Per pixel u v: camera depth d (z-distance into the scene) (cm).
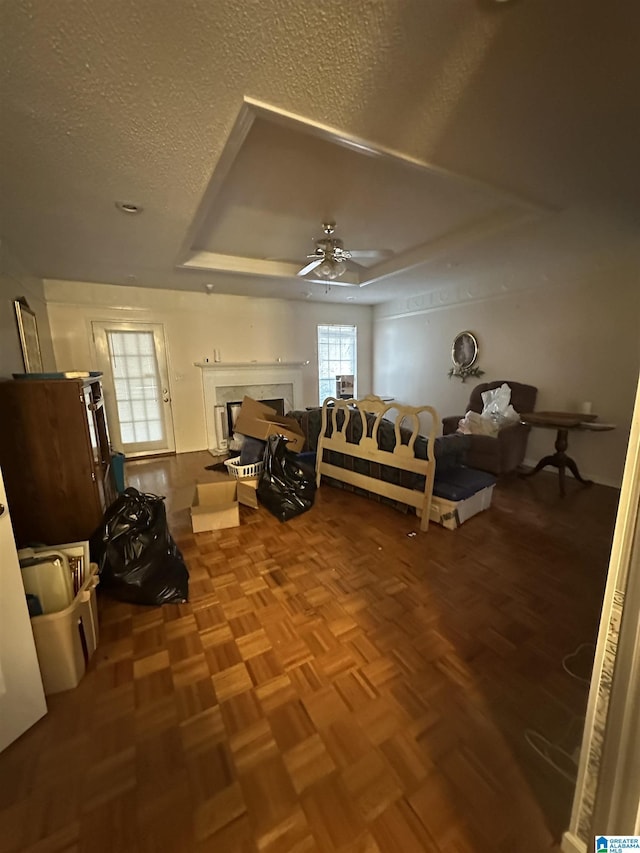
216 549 246
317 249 315
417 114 150
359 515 295
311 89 132
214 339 527
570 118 154
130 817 102
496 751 118
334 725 126
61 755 118
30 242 274
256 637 168
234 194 238
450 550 241
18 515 208
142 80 121
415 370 586
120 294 457
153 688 142
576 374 386
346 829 98
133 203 213
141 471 432
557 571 217
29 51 106
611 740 73
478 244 320
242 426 364
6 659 120
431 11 103
